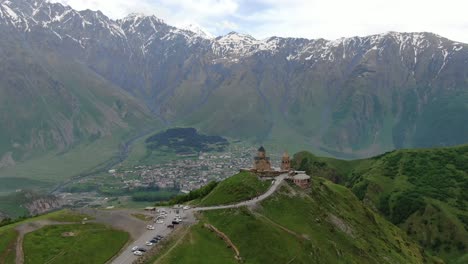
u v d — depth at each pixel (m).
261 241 145.12
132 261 126.50
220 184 199.50
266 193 181.75
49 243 134.25
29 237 136.25
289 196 182.50
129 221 158.75
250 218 155.38
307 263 143.38
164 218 162.12
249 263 136.25
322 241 159.75
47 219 155.62
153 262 127.19
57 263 123.19
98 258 128.00
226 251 139.88
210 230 150.12
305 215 171.75
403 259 190.50
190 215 166.00
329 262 151.25
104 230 146.00
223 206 170.88
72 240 137.12
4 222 181.25
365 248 175.88
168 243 138.88
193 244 139.12
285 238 150.88
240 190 180.75
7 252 127.88
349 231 182.88
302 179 198.12
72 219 157.62
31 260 124.25
